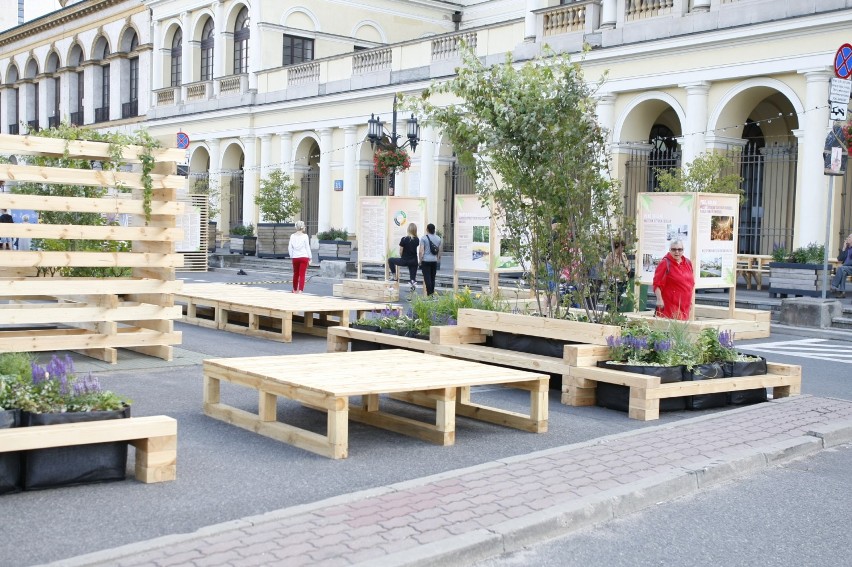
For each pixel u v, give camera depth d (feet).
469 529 17.47
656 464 22.84
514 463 22.66
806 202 69.26
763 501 21.47
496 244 62.54
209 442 24.76
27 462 19.54
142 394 31.42
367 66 114.73
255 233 125.59
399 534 17.02
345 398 23.41
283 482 21.08
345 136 118.32
